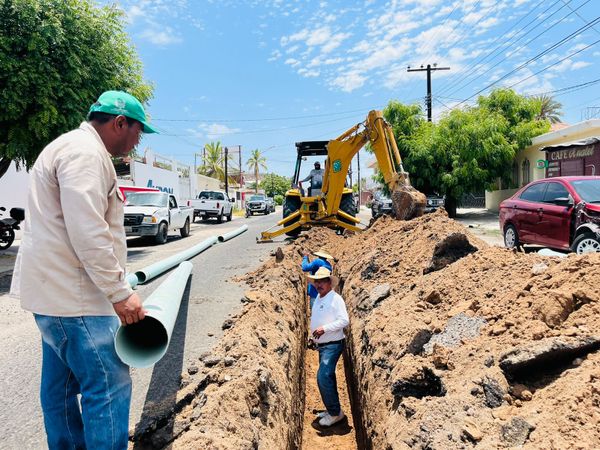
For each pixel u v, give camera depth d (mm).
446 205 22828
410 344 3336
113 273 2006
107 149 2289
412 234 6352
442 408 2506
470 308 3523
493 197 26422
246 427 2725
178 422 2691
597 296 2828
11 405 3355
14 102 8406
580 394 2111
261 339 4012
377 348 3811
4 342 4824
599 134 15719
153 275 5809
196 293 6457
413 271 5199
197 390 3113
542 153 20203
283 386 3617
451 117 20984
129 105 2252
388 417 2984
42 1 8852
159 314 2369
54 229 2023
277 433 3039
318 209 12359
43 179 2033
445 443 2252
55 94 8953
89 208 1947
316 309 4859
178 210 16406
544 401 2252
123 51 10711
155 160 28375
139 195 15219
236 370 3301
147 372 3619
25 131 8969
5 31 8430
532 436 2041
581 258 3170
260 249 11453
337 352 4766
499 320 3137
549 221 8438
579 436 1916
